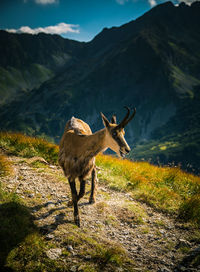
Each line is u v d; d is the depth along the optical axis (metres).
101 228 4.85
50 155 8.77
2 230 3.79
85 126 6.36
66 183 6.62
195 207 5.86
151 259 4.08
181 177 8.59
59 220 4.71
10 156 8.12
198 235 4.90
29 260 3.51
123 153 4.47
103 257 3.83
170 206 6.30
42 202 5.27
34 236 3.91
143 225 5.27
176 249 4.44
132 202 6.34
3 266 3.28
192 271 3.75
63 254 3.78
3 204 4.57
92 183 5.84
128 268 3.72
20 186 5.75
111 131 4.59
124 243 4.49
